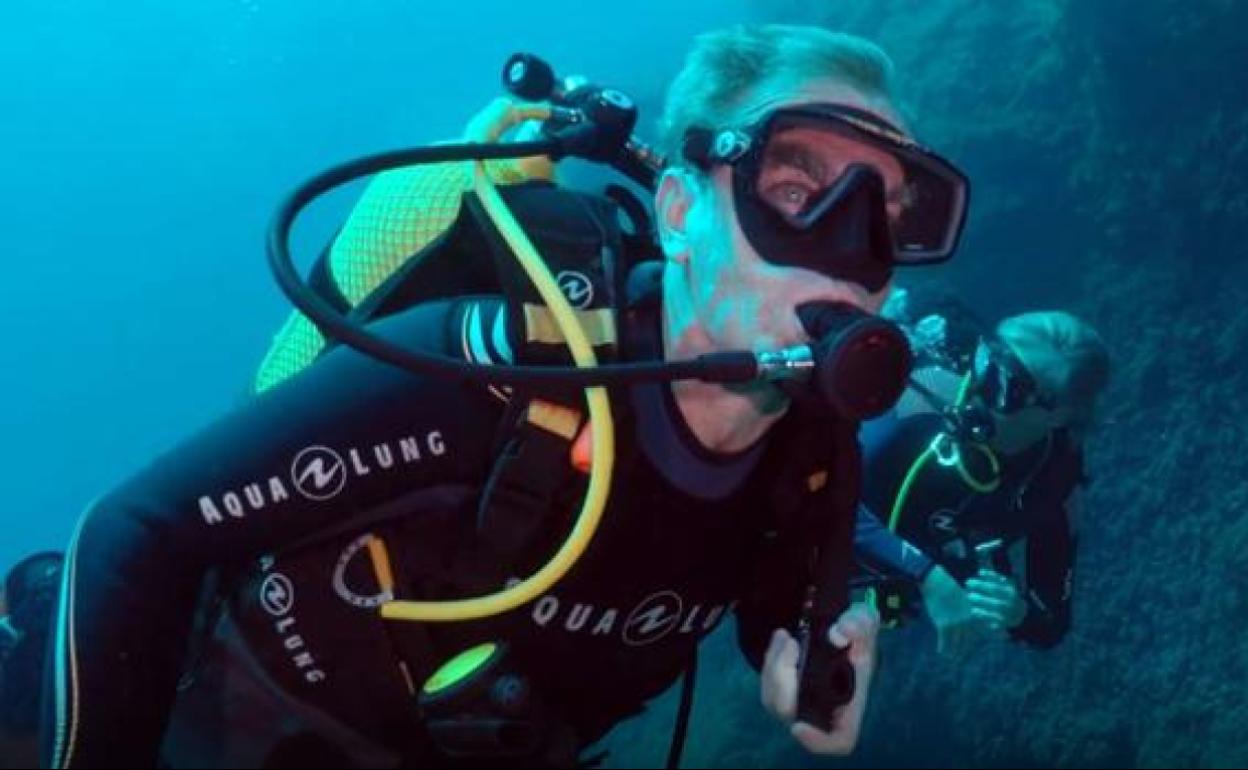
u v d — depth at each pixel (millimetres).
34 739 2580
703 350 1374
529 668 1486
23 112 60031
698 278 1329
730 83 1364
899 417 4301
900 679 9305
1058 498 4258
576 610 1460
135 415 60156
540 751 1470
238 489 1333
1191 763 7242
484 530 1358
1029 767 8242
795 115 1282
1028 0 12156
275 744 1467
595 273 1435
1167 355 8969
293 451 1347
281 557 1439
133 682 1297
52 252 61281
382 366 1397
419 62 51875
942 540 4422
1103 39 9352
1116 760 7758
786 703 1517
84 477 60781
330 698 1452
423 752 1500
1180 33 8859
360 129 53531
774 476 1522
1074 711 8078
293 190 1401
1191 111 9062
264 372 1838
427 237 1623
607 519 1415
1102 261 9992
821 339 1229
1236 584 7598
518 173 1682
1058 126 10656
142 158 60719
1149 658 7883
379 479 1381
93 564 1314
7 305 61031
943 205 1395
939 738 8922
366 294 1646
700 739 10305
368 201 1703
